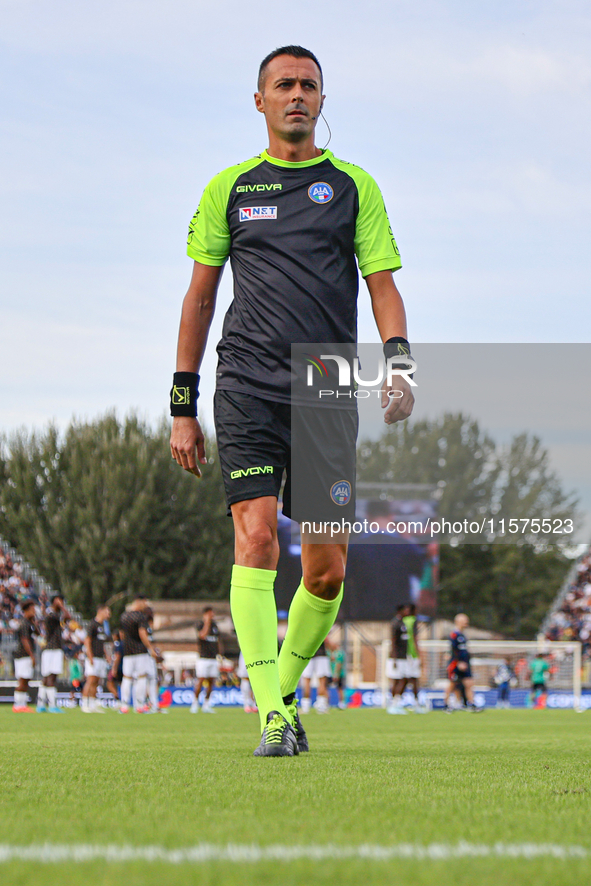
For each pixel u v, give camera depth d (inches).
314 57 483.2
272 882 155.6
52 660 1882.4
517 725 1148.5
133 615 1851.6
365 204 482.3
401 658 1923.0
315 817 232.1
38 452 4288.9
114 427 4416.8
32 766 383.2
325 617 475.5
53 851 182.7
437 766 390.6
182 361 486.6
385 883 156.4
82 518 4133.9
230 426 452.4
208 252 487.5
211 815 234.8
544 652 2802.7
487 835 207.5
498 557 4872.0
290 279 461.7
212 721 1242.0
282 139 478.0
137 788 295.1
